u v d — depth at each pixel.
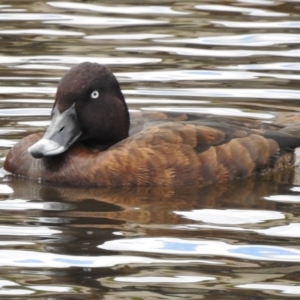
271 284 8.39
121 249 9.16
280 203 10.65
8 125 12.87
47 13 18.31
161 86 14.45
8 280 8.45
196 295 8.16
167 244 9.30
